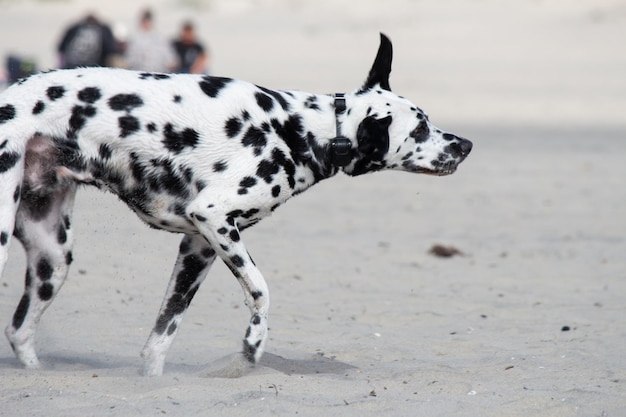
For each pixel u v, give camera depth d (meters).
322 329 11.32
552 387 8.88
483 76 53.44
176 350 10.30
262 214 9.12
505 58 64.19
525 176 24.36
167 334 9.18
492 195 21.75
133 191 8.84
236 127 8.85
